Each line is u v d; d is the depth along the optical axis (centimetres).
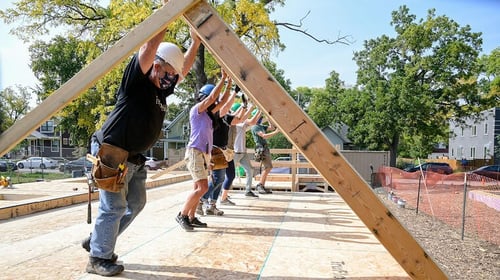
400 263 182
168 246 300
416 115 2917
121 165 222
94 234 232
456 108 3081
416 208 830
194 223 378
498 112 3672
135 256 270
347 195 181
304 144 182
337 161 181
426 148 3431
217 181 449
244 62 184
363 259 272
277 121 183
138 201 261
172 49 241
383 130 3042
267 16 1427
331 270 247
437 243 486
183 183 968
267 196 679
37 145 4709
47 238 328
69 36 1719
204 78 1542
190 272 238
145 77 227
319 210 509
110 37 1485
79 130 3400
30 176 2078
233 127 526
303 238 337
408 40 3047
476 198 962
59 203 537
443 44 3047
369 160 2247
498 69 3981
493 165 3069
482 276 338
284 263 260
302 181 938
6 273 230
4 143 182
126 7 1391
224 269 245
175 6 185
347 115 3366
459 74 2986
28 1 1585
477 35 3003
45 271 234
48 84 3416
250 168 662
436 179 1078
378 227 181
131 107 225
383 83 3106
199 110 360
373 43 3272
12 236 336
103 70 185
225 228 377
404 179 1288
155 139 248
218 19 186
